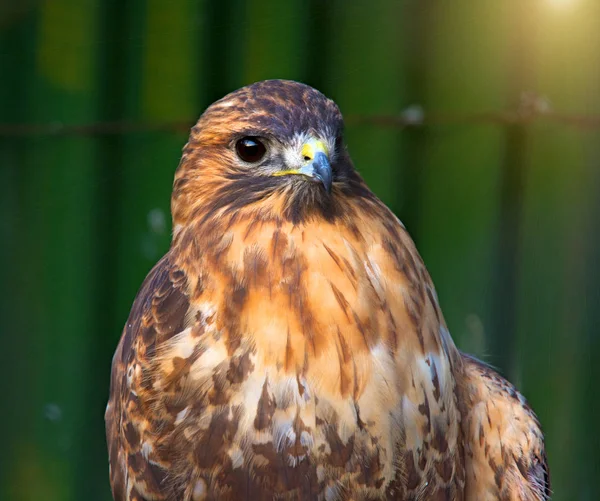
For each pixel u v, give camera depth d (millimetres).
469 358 7359
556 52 9039
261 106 6434
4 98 9117
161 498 6266
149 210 9195
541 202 9109
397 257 6273
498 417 6871
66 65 9094
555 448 9273
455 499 6527
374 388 5988
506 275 9156
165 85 9078
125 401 6422
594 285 9117
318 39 9000
